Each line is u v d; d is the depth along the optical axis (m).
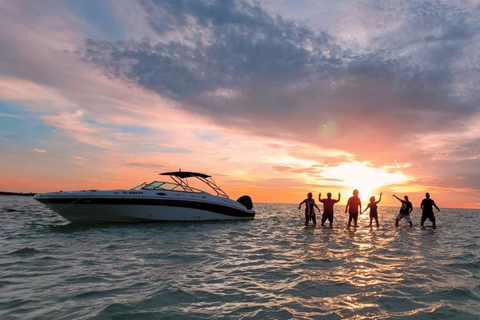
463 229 16.75
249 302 4.09
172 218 15.19
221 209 17.16
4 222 15.06
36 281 4.98
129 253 7.46
